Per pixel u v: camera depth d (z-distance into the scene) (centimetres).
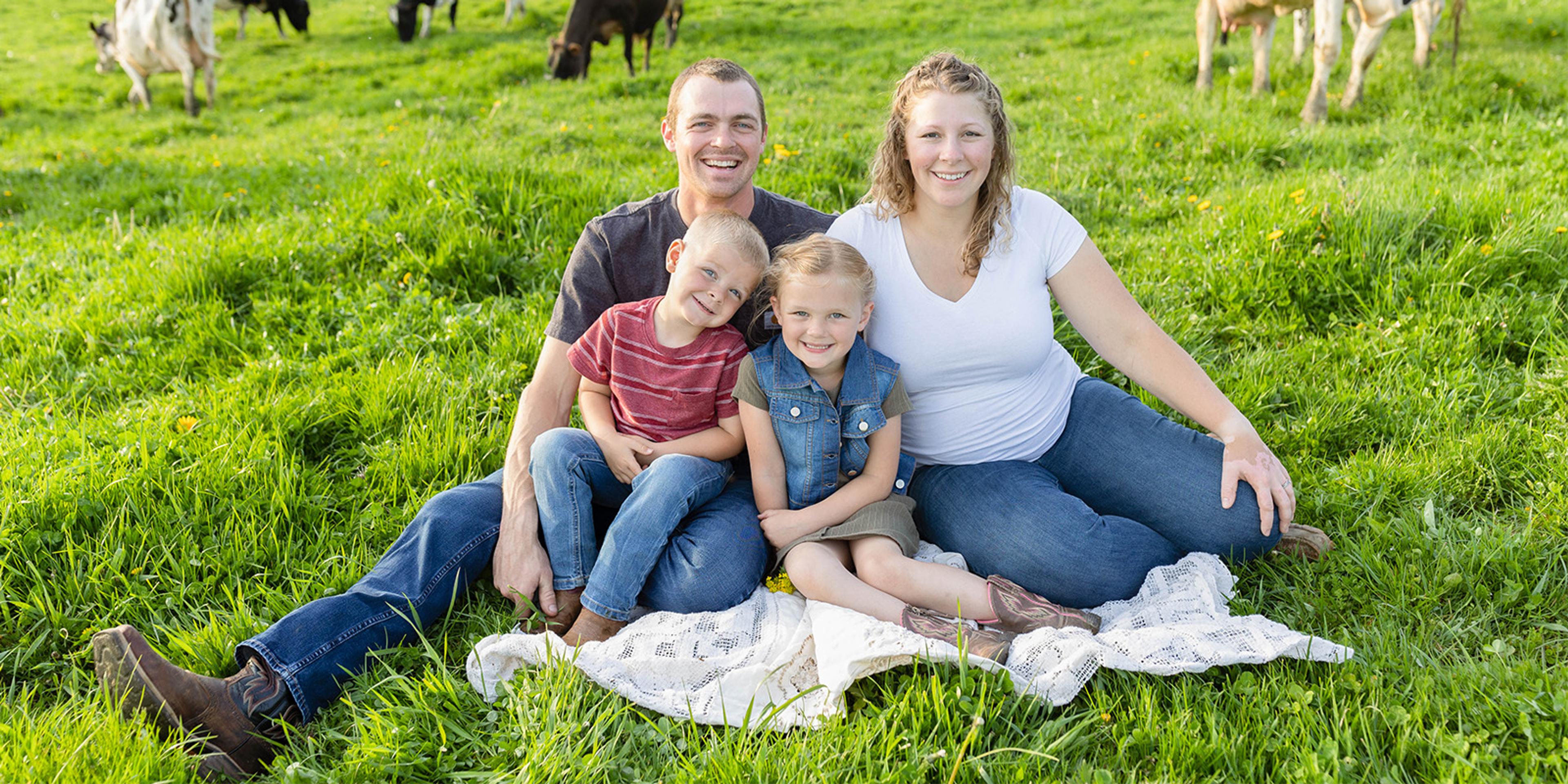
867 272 237
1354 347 337
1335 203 402
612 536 228
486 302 405
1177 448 246
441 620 235
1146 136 618
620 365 255
